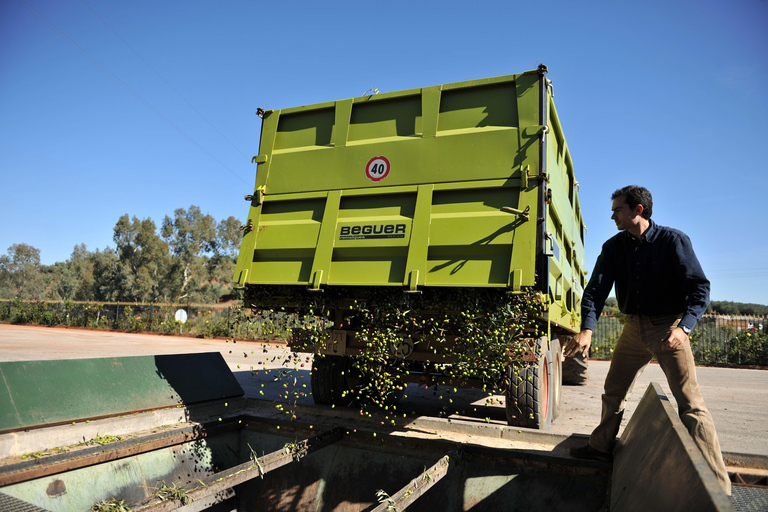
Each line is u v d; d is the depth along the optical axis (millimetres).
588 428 5133
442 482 4113
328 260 4113
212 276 66375
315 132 4594
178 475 4465
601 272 3447
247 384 7410
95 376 4453
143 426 4500
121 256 57125
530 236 3512
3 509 2223
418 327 4004
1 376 3805
